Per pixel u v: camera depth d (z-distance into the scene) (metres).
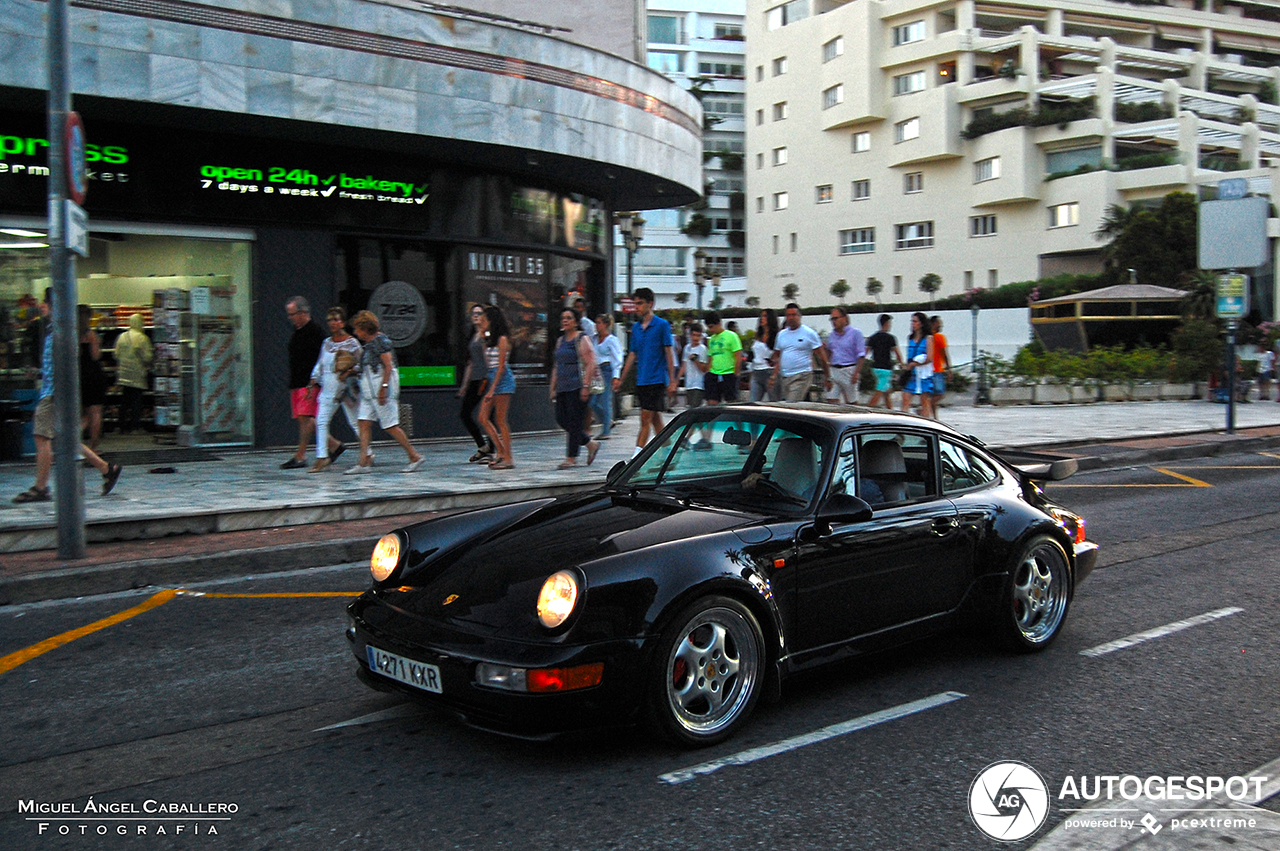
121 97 10.69
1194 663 5.04
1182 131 48.09
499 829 3.18
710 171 74.56
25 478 10.25
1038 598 5.23
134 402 13.27
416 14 12.62
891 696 4.50
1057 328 37.53
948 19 53.84
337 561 7.50
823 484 4.37
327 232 13.44
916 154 53.94
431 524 4.41
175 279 12.82
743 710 3.93
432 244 14.37
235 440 13.13
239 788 3.51
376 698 4.47
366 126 12.29
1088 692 4.59
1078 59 54.69
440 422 14.40
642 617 3.57
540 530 4.16
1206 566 7.36
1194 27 59.28
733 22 77.56
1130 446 14.94
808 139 60.00
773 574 4.02
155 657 5.12
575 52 14.20
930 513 4.70
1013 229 51.97
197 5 11.09
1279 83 60.78
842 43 56.59
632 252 23.38
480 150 13.80
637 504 4.43
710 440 4.85
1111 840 3.14
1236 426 18.03
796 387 13.13
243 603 6.24
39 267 11.66
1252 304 46.09
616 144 14.90
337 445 11.16
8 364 11.58
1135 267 45.06
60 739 4.00
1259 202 16.78
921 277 55.25
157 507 8.22
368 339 10.58
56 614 5.99
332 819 3.26
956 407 23.80
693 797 3.42
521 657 3.40
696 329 15.66
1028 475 5.85
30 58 10.21
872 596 4.41
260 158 12.79
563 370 11.05
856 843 3.11
